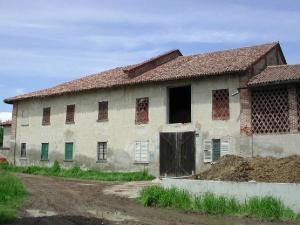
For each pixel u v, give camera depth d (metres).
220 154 23.59
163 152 25.88
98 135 29.41
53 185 22.17
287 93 21.95
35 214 13.21
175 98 29.75
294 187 13.33
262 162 17.31
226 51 29.41
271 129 22.22
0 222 11.50
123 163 27.72
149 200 15.95
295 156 17.59
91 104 30.19
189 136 24.92
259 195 13.97
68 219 12.53
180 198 15.51
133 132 27.50
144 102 27.44
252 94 23.08
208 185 15.20
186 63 28.69
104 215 13.55
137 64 30.23
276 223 12.55
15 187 17.45
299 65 23.91
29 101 34.66
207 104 24.48
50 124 32.69
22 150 34.72
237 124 23.20
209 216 13.73
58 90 32.19
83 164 29.95
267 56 26.14
